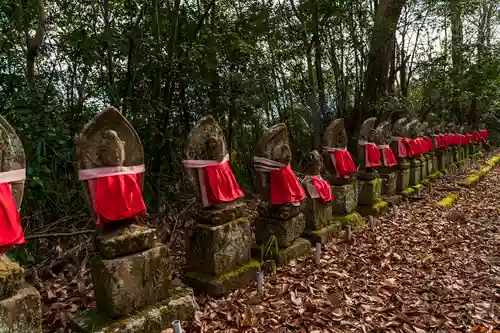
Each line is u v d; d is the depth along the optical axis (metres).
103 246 2.68
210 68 5.04
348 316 3.15
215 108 5.59
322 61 7.93
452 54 9.90
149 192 5.33
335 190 5.57
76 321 2.74
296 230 4.40
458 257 4.62
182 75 5.04
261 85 6.04
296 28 7.09
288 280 3.77
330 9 6.64
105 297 2.72
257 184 4.32
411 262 4.39
